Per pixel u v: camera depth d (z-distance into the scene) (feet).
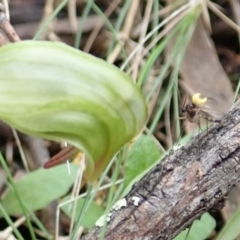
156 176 0.41
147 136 0.52
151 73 0.64
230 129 0.41
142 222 0.40
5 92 0.35
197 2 0.59
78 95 0.36
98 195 0.59
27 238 0.59
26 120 0.36
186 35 0.57
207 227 0.49
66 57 0.35
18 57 0.35
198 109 0.45
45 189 0.52
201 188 0.40
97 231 0.41
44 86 0.35
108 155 0.39
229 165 0.40
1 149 0.63
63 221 0.60
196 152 0.41
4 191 0.61
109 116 0.37
